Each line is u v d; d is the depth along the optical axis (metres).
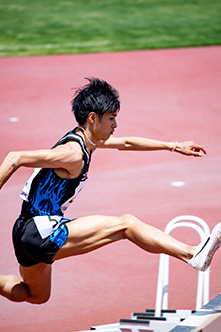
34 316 9.27
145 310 8.59
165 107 22.91
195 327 5.50
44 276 7.32
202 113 22.08
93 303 9.63
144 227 6.22
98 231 6.34
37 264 7.04
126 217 6.38
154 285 10.20
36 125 21.00
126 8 44.09
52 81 27.12
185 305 9.51
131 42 35.38
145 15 42.12
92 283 10.31
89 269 10.86
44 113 22.52
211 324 5.65
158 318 7.29
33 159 5.74
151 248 6.15
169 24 39.59
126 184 15.44
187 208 13.71
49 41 36.19
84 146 6.23
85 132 6.33
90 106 6.22
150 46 34.16
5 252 11.51
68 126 20.94
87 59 31.45
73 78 27.62
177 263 11.09
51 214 6.41
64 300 9.75
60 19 41.47
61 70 29.17
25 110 22.89
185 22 39.91
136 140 7.67
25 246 6.43
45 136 19.81
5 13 43.06
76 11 43.53
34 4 45.47
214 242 5.77
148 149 7.73
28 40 36.53
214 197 14.44
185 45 34.06
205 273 8.22
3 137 19.64
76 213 13.60
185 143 7.76
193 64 29.62
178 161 17.25
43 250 6.34
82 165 6.21
